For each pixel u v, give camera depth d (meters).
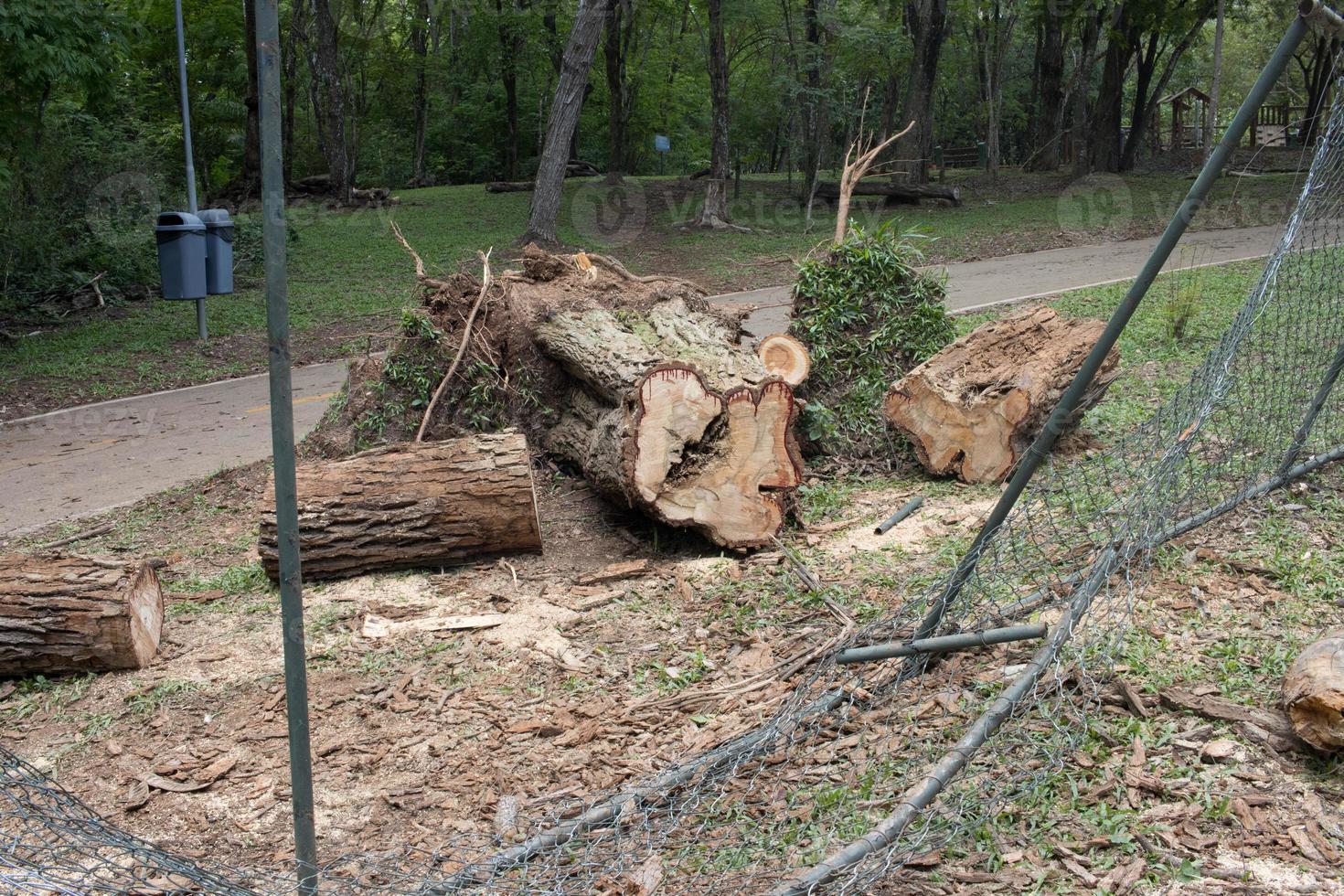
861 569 6.18
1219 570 5.44
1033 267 18.47
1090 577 4.47
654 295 8.26
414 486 6.56
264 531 6.42
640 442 6.41
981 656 4.71
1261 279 5.27
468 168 40.47
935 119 43.88
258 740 4.88
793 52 27.28
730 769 4.11
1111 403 8.85
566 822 3.97
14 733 5.13
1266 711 4.17
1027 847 3.56
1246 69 46.97
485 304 8.43
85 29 15.10
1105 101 33.41
